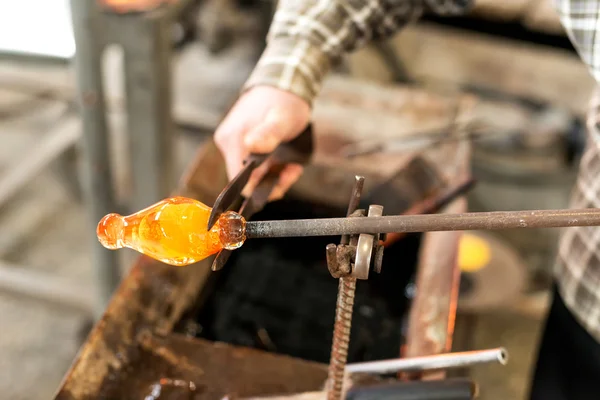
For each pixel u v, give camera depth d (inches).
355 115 83.7
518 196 126.6
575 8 56.4
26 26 100.0
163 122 93.4
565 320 68.7
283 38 62.6
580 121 135.6
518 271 106.8
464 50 138.8
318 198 73.6
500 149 127.0
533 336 114.7
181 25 153.6
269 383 53.1
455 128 82.5
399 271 68.7
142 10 81.9
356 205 44.0
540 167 125.8
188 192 61.9
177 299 58.2
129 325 54.8
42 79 138.8
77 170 134.9
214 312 64.0
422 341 57.7
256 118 58.5
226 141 58.7
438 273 61.9
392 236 69.9
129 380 52.7
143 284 56.9
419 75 146.0
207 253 43.8
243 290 66.9
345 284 44.8
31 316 116.7
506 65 138.5
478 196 126.8
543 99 140.3
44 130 154.7
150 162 95.7
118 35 83.1
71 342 112.9
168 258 43.4
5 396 104.2
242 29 153.3
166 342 54.8
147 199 100.4
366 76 143.4
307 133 62.1
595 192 62.5
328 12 63.1
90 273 124.6
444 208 68.3
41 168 124.6
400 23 69.1
